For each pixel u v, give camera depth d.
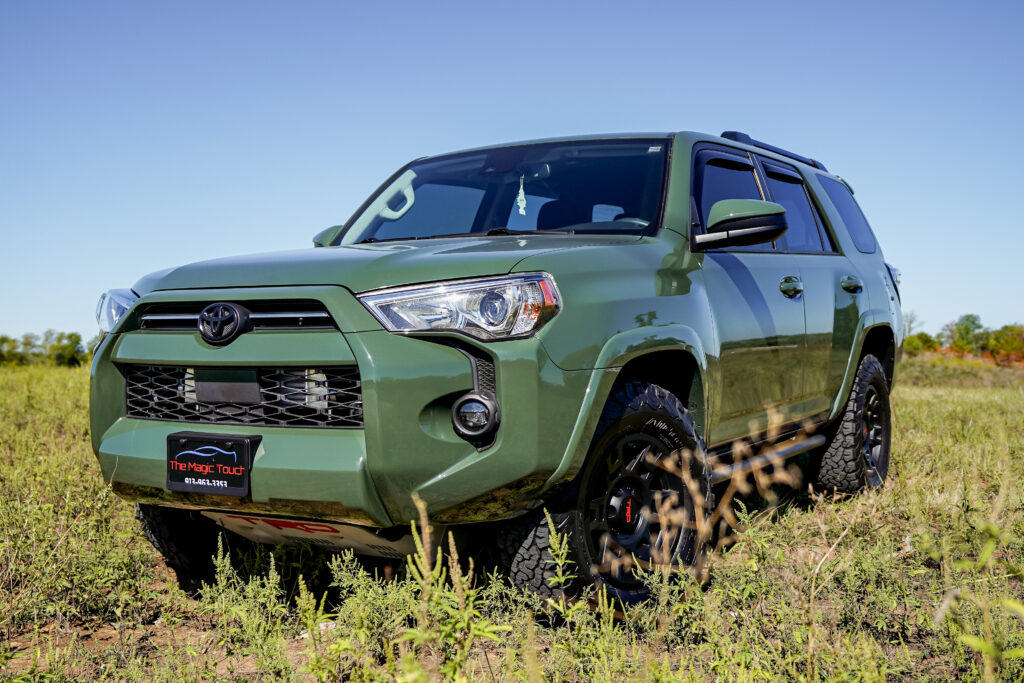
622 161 3.90
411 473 2.57
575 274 2.84
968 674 2.29
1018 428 6.54
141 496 2.98
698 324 3.36
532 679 1.88
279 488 2.66
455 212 3.99
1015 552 3.12
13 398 8.05
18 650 2.85
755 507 4.38
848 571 2.76
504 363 2.60
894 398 9.39
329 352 2.63
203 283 2.94
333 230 4.28
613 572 2.95
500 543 2.86
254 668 2.66
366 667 2.10
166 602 3.22
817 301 4.52
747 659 2.17
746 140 4.70
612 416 2.91
